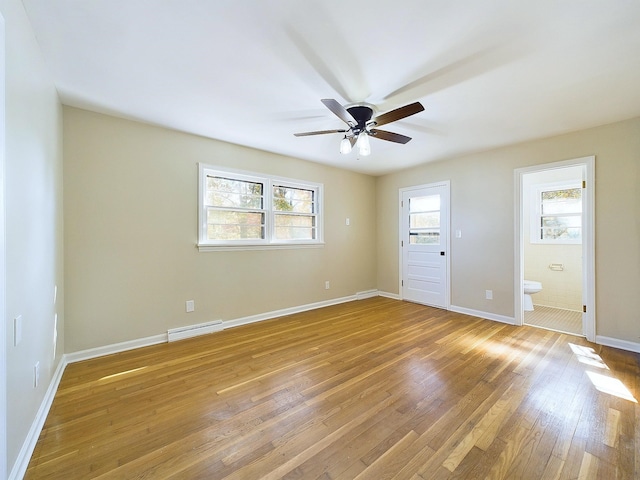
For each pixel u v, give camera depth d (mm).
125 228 2904
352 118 2482
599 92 2342
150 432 1682
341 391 2113
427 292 4734
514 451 1523
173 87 2289
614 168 2953
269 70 2051
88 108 2654
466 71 2049
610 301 2988
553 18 1554
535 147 3494
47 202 2000
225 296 3600
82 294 2678
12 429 1321
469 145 3689
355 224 5168
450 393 2080
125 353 2816
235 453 1519
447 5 1469
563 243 4516
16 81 1400
